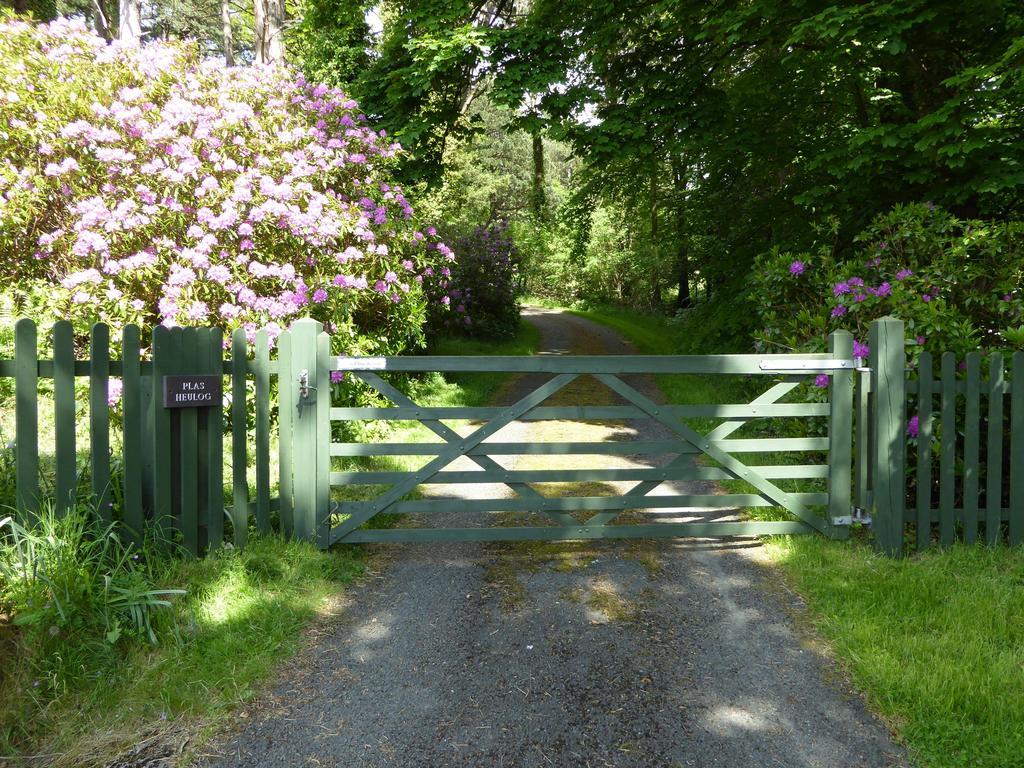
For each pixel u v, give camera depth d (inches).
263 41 611.2
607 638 139.0
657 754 103.3
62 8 821.2
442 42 396.8
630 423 365.4
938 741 103.3
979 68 274.7
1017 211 333.7
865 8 296.7
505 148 1624.0
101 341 142.5
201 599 142.7
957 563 166.7
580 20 434.9
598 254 1483.8
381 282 318.0
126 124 270.2
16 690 108.3
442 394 414.6
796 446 186.4
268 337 172.6
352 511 179.5
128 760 99.9
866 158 311.1
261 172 281.3
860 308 228.2
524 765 100.9
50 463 172.1
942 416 177.5
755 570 172.9
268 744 104.9
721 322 466.9
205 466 162.1
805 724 110.2
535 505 184.7
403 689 120.7
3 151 271.1
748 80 440.5
